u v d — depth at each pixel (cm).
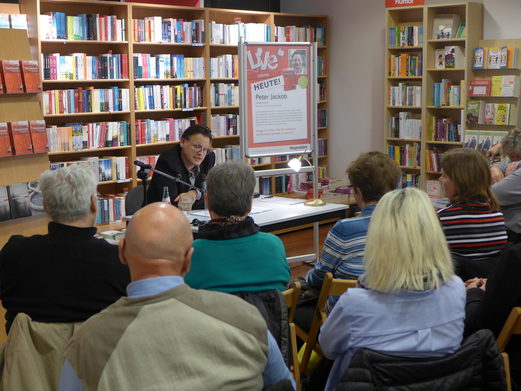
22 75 434
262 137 513
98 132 629
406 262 170
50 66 592
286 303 220
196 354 132
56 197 202
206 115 709
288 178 782
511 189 403
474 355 169
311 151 536
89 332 131
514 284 211
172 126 682
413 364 164
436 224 174
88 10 638
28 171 442
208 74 699
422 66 682
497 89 628
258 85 506
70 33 598
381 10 749
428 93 684
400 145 744
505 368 188
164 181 436
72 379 131
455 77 684
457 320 177
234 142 767
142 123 659
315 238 537
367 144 784
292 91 520
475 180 277
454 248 278
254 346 138
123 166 650
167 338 131
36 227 417
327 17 796
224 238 210
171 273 137
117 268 202
